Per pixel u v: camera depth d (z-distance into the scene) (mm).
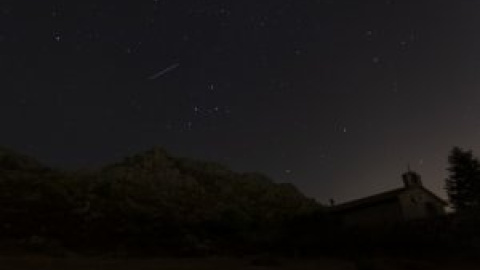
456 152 42688
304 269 24844
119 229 38656
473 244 29422
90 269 22438
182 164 76812
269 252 34000
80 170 64500
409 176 42750
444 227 31438
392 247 31500
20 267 21688
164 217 44719
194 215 49438
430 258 28797
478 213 31172
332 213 42000
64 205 44250
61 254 28531
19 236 32938
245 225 41656
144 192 57875
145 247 33938
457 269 24203
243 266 25641
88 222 40125
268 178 80500
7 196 44375
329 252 32719
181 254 31797
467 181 41312
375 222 38531
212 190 67812
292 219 41156
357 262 25328
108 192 52375
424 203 40719
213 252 32875
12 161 59188
